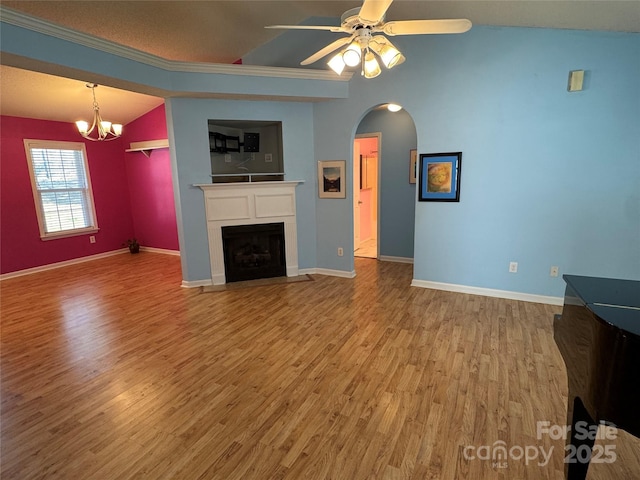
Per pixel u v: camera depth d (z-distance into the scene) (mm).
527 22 3199
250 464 1752
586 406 1458
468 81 3678
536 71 3391
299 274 4988
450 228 4043
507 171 3662
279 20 4133
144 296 4246
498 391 2275
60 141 5598
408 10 3297
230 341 3049
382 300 3932
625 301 1575
